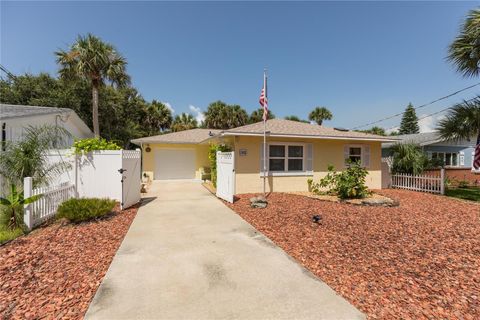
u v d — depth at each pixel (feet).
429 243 14.17
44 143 22.93
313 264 11.48
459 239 14.88
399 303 8.34
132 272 10.71
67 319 7.51
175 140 52.37
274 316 7.71
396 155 40.96
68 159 25.00
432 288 9.27
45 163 22.95
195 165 54.85
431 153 51.19
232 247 13.76
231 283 9.78
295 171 35.40
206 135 59.16
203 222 19.08
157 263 11.66
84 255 12.50
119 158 25.12
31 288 9.29
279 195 31.04
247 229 17.21
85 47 44.52
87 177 25.25
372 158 40.01
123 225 18.06
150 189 38.47
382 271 10.71
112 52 47.26
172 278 10.19
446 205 25.68
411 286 9.43
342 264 11.44
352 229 16.84
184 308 8.13
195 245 14.11
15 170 20.01
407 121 150.51
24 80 60.39
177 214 21.79
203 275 10.46
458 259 11.94
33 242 14.24
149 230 16.98
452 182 43.09
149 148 51.72
